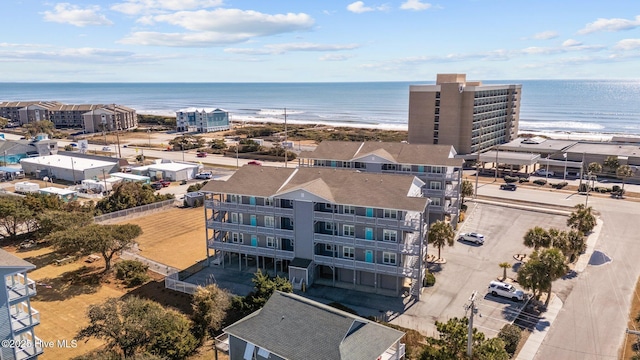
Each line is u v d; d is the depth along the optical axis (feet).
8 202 232.32
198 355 136.46
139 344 126.00
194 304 149.79
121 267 189.78
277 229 189.57
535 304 166.50
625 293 173.47
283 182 195.83
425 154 256.32
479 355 113.19
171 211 290.15
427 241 195.62
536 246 193.47
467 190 282.97
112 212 272.51
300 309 119.96
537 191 329.31
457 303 168.45
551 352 137.28
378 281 180.24
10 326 115.44
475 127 436.35
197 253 219.00
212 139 625.41
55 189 318.24
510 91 515.50
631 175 334.03
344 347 106.42
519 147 427.33
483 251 218.18
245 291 177.78
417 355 128.16
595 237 233.14
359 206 173.68
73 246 185.68
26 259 207.51
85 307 164.45
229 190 194.90
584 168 381.81
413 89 439.63
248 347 116.26
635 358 114.52
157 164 403.34
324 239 181.47
